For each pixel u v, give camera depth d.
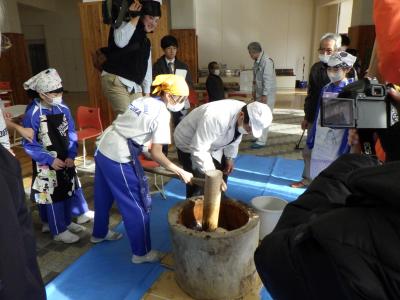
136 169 1.89
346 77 2.38
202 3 11.36
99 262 2.09
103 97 4.43
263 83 4.57
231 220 1.96
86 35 4.22
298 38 11.79
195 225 1.92
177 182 3.34
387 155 1.00
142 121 1.81
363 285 0.52
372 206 0.59
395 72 0.89
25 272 0.77
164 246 2.28
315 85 2.96
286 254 0.68
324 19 11.68
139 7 2.55
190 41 8.72
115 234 2.33
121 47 2.66
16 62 8.46
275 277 0.72
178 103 1.89
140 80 2.82
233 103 1.97
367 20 7.15
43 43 12.38
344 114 1.06
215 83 5.11
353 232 0.56
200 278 1.66
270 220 2.13
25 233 0.83
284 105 8.63
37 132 2.16
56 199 2.25
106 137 1.92
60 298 1.80
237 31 11.64
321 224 0.60
